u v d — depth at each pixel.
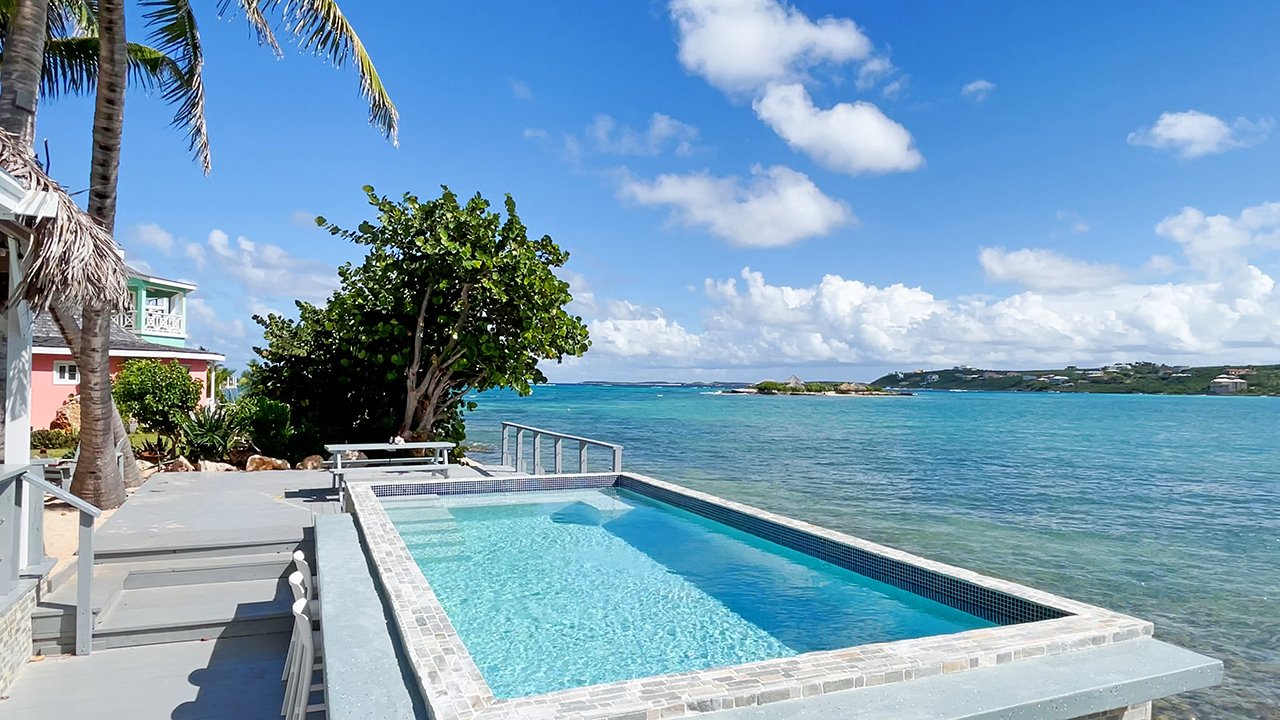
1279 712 5.84
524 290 13.12
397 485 9.84
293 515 7.44
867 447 29.73
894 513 14.22
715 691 2.73
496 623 5.40
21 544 4.98
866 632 5.22
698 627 5.32
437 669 2.91
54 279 4.68
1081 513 14.87
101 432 8.55
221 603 5.40
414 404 13.54
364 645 3.28
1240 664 6.82
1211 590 9.20
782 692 2.78
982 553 11.06
